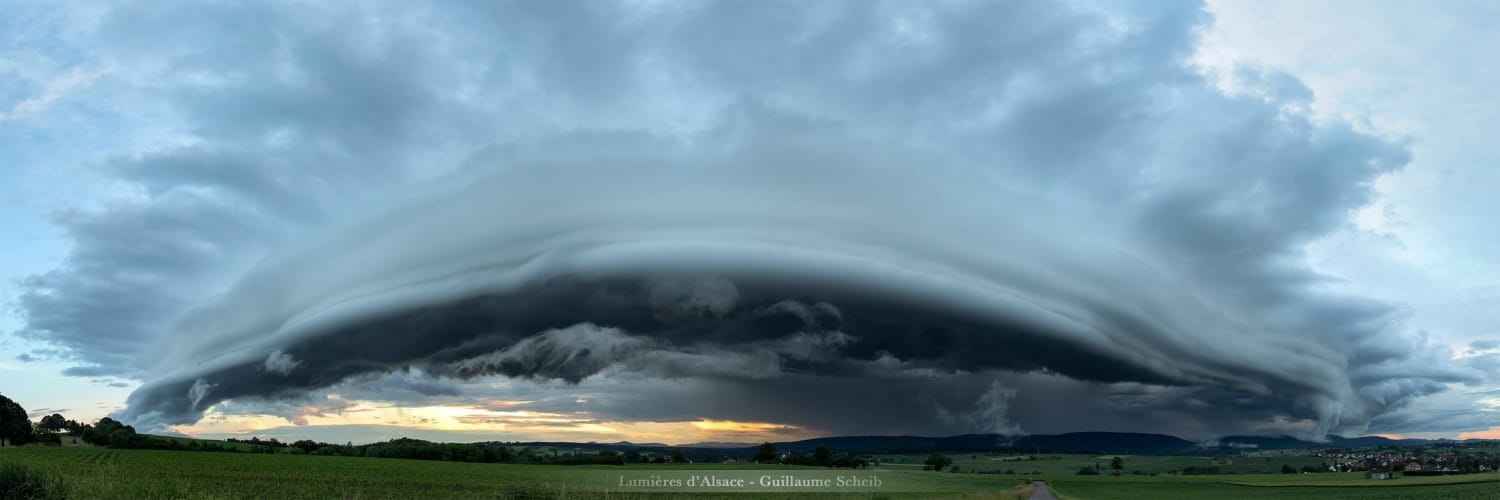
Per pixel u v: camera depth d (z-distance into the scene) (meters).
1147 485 140.12
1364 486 120.94
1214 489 124.94
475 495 61.41
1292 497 100.75
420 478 80.75
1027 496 84.50
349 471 86.25
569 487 73.81
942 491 94.75
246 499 50.53
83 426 152.75
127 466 75.69
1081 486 134.25
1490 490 96.00
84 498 33.41
